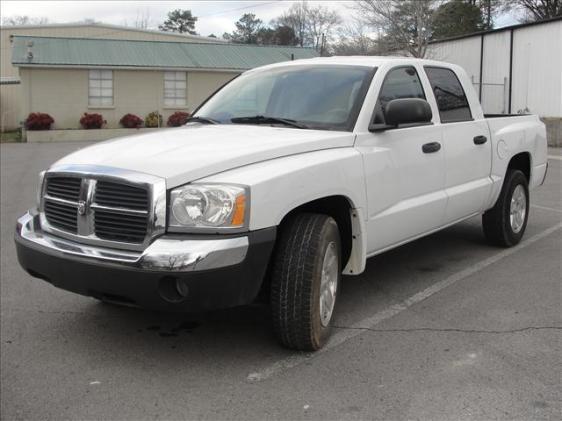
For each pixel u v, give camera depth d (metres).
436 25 34.38
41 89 26.86
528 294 5.00
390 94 4.79
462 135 5.47
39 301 5.15
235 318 4.61
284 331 3.81
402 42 32.66
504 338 4.11
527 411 3.16
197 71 29.22
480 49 26.52
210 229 3.38
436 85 5.43
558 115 22.83
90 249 3.57
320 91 4.75
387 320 4.49
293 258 3.72
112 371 3.79
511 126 6.45
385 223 4.52
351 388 3.46
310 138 4.08
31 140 25.83
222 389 3.50
